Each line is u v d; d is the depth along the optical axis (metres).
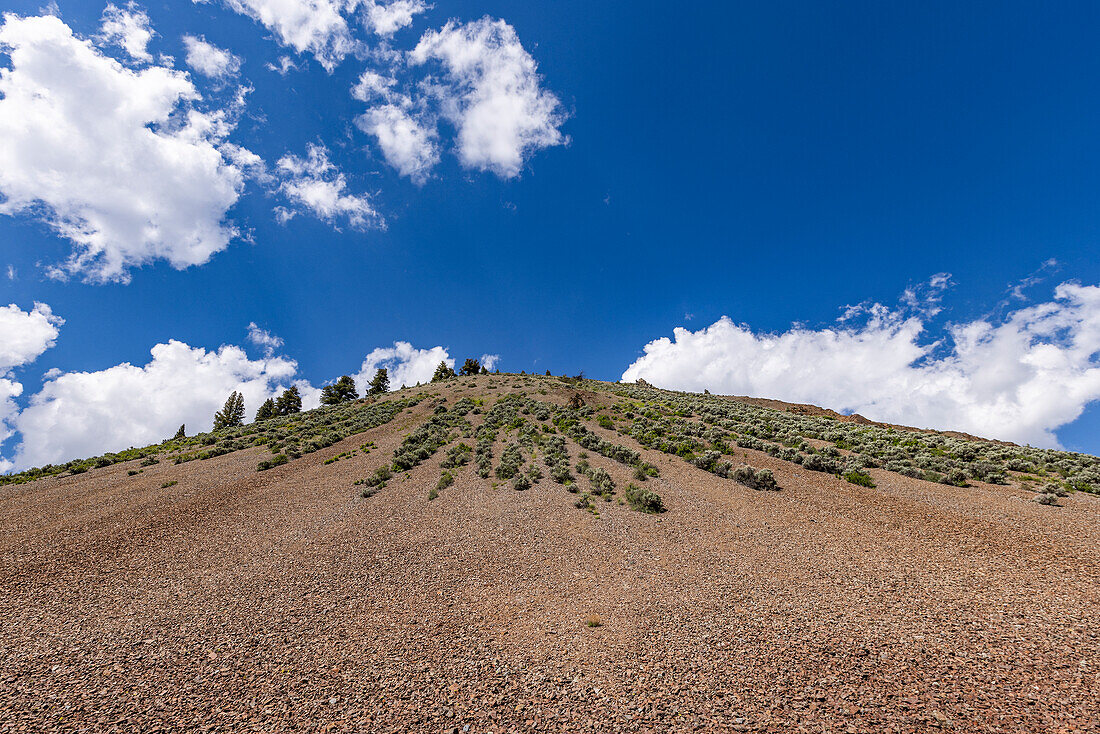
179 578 12.13
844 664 7.22
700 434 33.25
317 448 33.06
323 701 7.04
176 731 6.49
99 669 8.05
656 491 19.14
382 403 56.44
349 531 15.65
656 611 9.45
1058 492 18.05
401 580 11.69
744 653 7.70
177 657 8.40
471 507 17.77
